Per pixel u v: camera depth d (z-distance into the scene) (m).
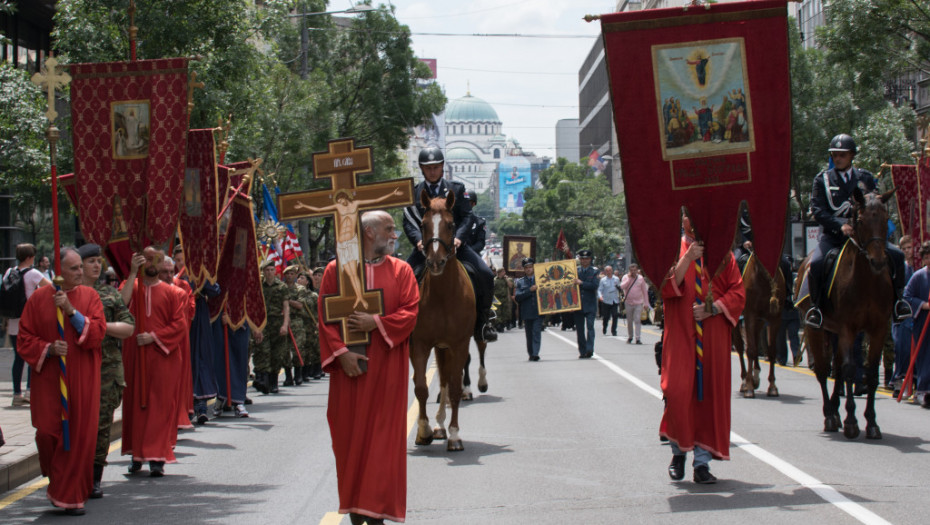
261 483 8.86
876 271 10.23
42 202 27.72
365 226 6.57
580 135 127.56
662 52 8.17
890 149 31.83
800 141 39.25
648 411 12.81
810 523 6.83
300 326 18.25
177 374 9.58
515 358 23.00
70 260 7.94
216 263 12.56
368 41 48.69
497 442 10.68
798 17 55.72
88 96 9.51
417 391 10.38
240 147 23.89
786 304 17.00
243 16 22.69
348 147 6.71
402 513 6.39
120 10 21.23
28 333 7.86
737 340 14.62
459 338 10.20
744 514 7.13
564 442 10.55
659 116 8.19
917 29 25.69
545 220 96.19
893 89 40.72
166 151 9.45
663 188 8.17
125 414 9.51
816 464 8.97
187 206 12.47
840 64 27.00
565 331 37.28
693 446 8.05
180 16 21.70
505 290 36.12
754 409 12.83
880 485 8.03
